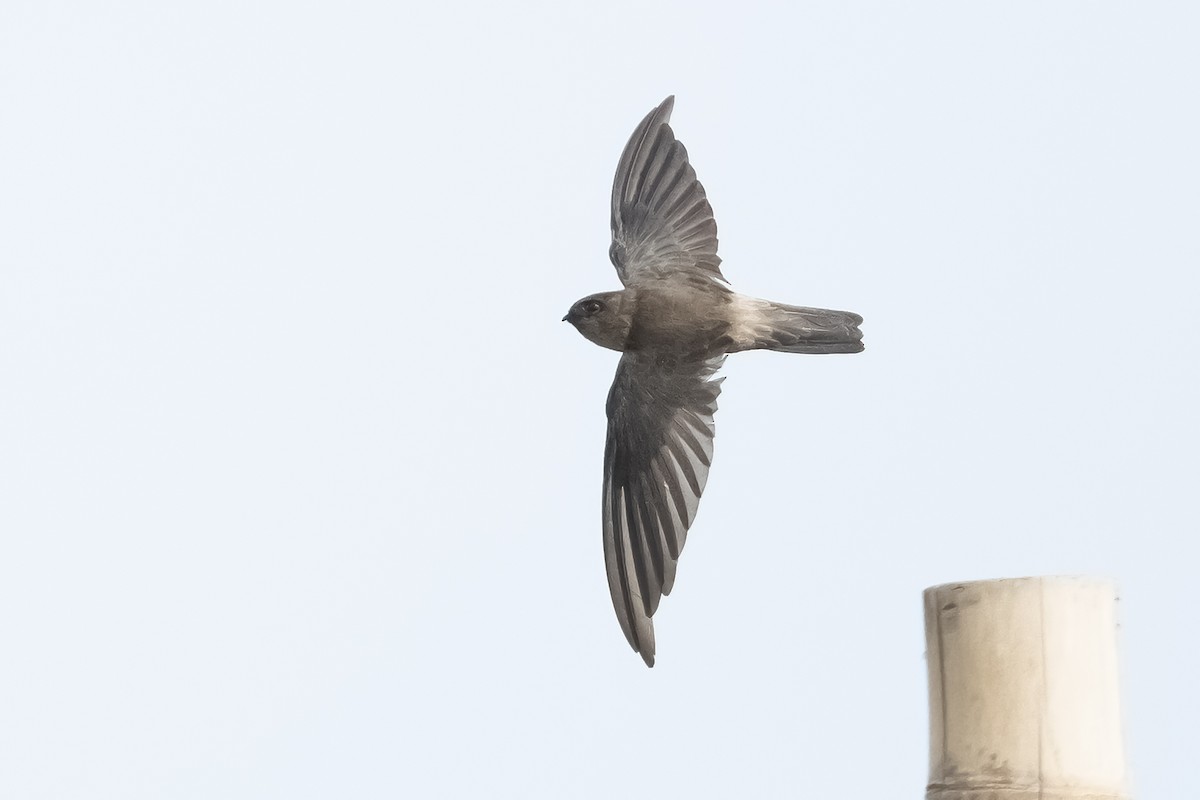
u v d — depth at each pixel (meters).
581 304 10.80
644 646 10.16
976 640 6.03
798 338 10.70
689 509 10.37
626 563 10.48
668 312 10.69
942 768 6.11
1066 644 5.92
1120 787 5.88
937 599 6.22
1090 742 5.86
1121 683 5.97
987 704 5.97
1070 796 5.80
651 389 10.71
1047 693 5.89
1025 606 5.96
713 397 10.60
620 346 10.88
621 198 11.25
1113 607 6.01
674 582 10.26
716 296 10.75
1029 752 5.87
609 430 10.88
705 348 10.71
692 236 10.91
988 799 5.90
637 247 11.02
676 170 11.12
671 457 10.54
